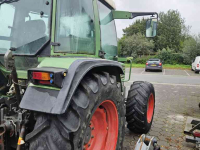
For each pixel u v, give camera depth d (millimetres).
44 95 1422
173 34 39781
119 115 2172
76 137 1419
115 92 1988
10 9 2121
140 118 3104
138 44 33906
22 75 2025
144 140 2443
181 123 4172
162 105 5719
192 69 19719
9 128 1727
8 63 1541
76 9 2029
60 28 1870
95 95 1608
